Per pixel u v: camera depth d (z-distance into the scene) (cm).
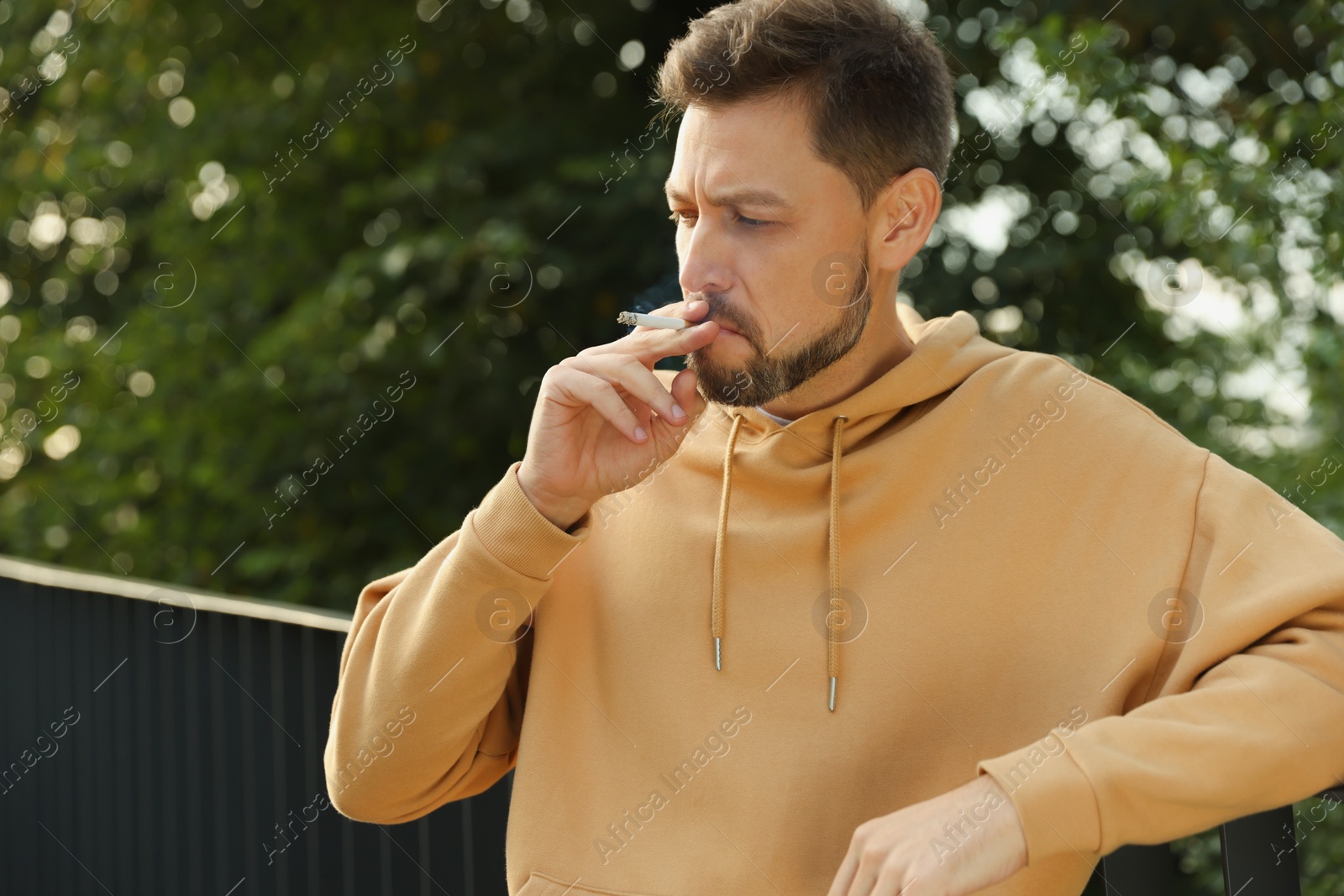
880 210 121
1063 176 439
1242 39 385
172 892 255
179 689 256
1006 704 114
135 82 556
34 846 302
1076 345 443
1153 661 110
